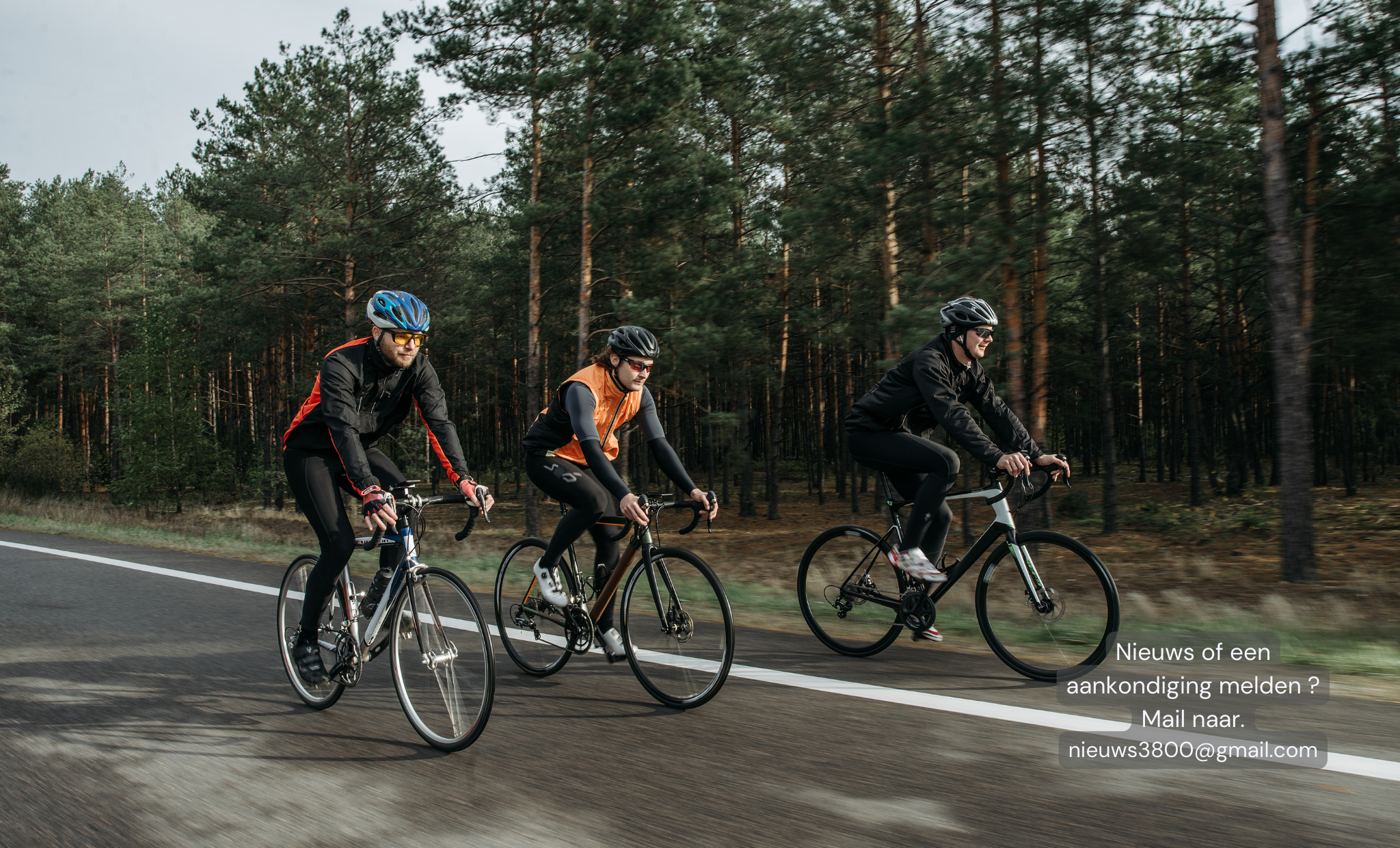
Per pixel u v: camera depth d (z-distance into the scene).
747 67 18.95
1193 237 17.80
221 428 50.31
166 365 29.64
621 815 2.71
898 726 3.46
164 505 31.62
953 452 4.51
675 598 3.89
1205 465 47.31
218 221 26.00
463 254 27.00
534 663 4.51
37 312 44.56
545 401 29.47
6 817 2.79
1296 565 10.18
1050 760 3.06
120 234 40.94
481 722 3.25
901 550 4.55
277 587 7.12
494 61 18.33
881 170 13.26
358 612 3.80
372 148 23.62
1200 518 20.45
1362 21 11.62
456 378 43.84
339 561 3.78
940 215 13.55
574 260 22.58
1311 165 14.60
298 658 3.88
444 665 3.38
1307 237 14.00
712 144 23.58
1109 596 4.06
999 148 13.20
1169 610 6.09
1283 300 10.33
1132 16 12.38
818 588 4.91
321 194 23.16
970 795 2.78
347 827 2.68
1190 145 14.05
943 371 4.46
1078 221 16.45
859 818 2.64
